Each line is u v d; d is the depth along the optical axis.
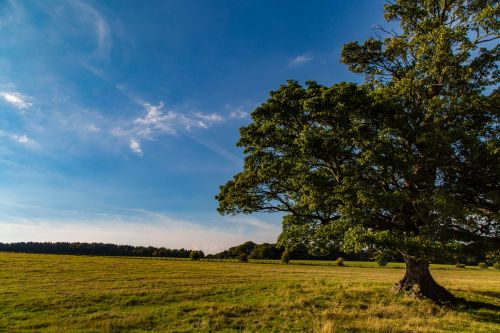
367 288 25.88
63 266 47.09
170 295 24.91
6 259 53.53
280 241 22.02
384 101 18.58
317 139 18.42
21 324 16.83
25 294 24.25
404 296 22.47
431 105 18.36
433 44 20.53
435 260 17.97
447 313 19.58
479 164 17.75
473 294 25.39
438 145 17.59
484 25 19.66
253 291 27.45
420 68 20.41
